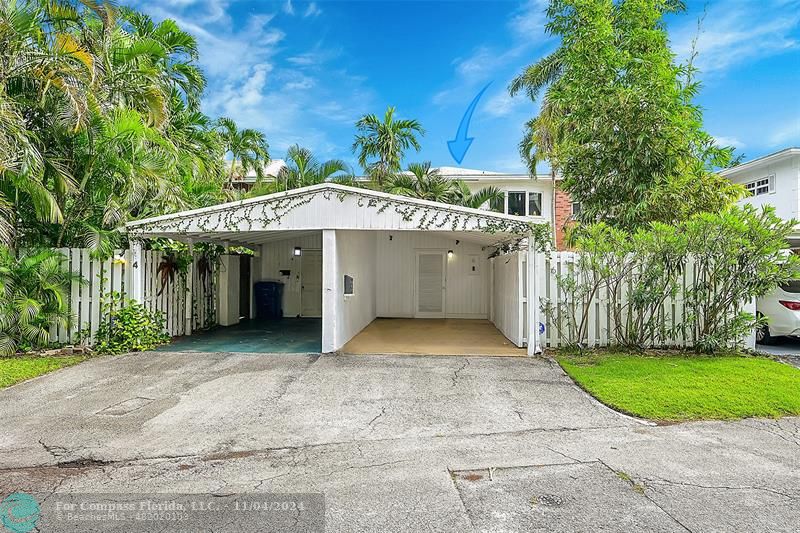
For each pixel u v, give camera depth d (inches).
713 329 327.3
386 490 139.9
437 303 601.9
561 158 466.9
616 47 427.8
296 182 642.8
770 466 156.3
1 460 162.7
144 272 367.9
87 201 353.1
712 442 178.1
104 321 335.6
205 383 256.8
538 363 307.3
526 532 117.3
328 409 217.0
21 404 220.2
